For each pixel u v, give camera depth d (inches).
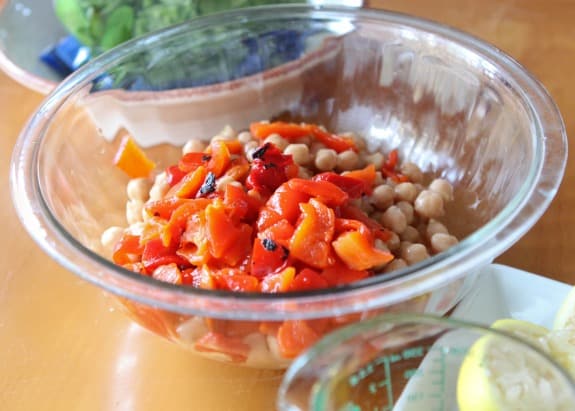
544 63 17.0
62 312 13.2
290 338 10.6
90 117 13.9
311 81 15.8
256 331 10.6
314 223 11.5
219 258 11.5
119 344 12.6
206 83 15.6
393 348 9.7
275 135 14.3
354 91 15.6
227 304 10.0
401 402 10.3
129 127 14.9
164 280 11.5
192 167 13.2
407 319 9.4
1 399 12.0
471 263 10.3
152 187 14.0
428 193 13.8
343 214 12.3
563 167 11.1
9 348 12.7
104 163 14.2
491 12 18.6
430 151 14.8
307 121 15.9
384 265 12.3
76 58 17.3
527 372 9.9
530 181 11.0
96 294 13.4
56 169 12.8
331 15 14.7
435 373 10.3
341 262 11.5
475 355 10.1
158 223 12.1
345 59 15.3
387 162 14.7
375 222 12.9
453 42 13.6
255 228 12.0
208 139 15.8
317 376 8.9
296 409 8.9
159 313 10.7
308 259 11.4
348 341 9.0
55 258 10.7
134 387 12.1
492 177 13.4
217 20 14.8
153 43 14.4
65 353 12.6
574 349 10.8
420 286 10.1
